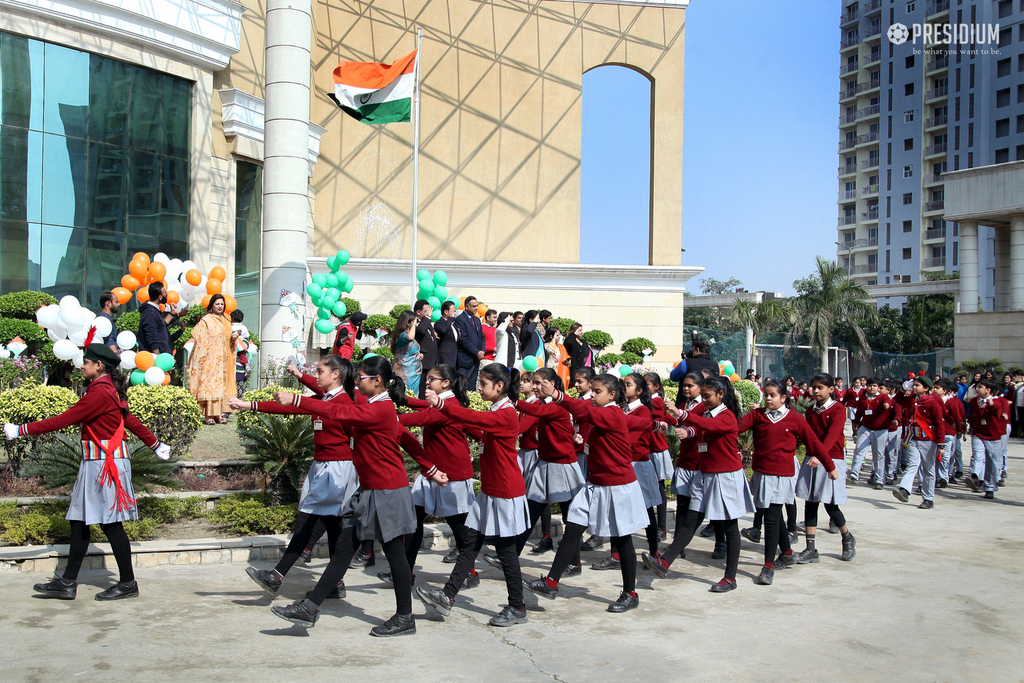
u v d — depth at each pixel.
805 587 6.18
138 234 14.89
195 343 10.12
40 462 6.98
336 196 20.03
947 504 10.39
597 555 7.27
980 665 4.51
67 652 4.27
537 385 5.46
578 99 20.94
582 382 6.12
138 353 8.96
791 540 7.70
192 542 6.29
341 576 4.72
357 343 16.75
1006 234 27.53
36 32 13.12
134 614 4.95
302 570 6.20
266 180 11.33
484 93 20.58
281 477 7.56
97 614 4.93
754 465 6.52
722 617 5.34
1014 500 10.83
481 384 5.15
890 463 12.08
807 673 4.32
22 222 13.19
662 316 20.12
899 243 61.03
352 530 4.75
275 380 10.88
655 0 20.88
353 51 20.16
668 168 20.84
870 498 10.79
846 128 65.31
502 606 5.50
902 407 12.36
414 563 6.01
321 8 20.00
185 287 11.65
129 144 14.70
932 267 59.31
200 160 15.95
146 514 6.88
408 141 20.28
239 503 7.02
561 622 5.15
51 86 13.48
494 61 20.62
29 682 3.84
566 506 6.74
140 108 14.88
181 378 12.37
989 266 56.44
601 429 5.41
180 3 14.98
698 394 6.70
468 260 19.77
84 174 14.00
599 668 4.32
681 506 6.86
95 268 14.22
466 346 10.73
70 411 4.98
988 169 25.28
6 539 6.12
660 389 7.41
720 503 6.00
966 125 56.84
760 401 14.22
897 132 61.22
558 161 20.88
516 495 5.09
